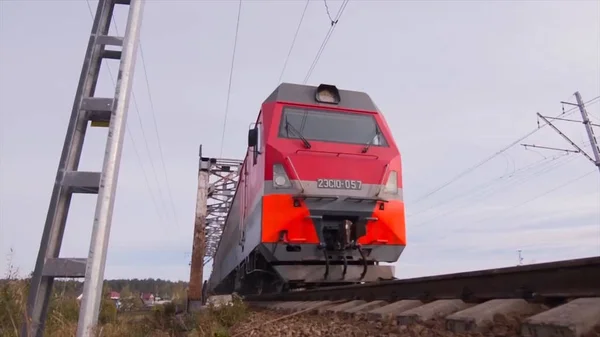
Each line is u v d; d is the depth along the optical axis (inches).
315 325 231.6
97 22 136.8
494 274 177.9
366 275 354.6
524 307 152.2
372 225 358.9
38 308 112.9
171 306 579.2
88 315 108.9
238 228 533.6
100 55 136.9
